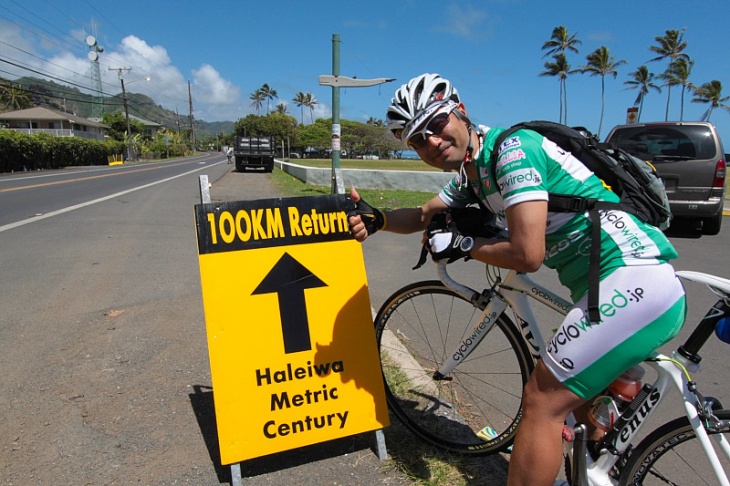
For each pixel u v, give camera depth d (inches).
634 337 63.1
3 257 242.8
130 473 88.0
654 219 67.0
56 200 483.5
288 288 92.2
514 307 85.3
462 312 120.0
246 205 91.5
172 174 1052.5
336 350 93.8
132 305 175.5
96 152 1743.4
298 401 90.2
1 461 90.4
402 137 74.7
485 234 80.5
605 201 65.9
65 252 254.8
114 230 319.3
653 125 337.4
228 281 88.8
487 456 94.6
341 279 96.1
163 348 139.9
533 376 68.6
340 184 106.7
